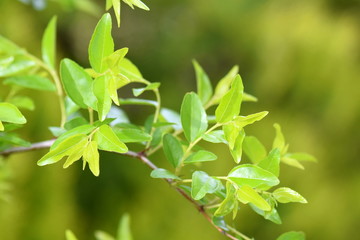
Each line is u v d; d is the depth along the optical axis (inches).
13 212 77.1
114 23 109.3
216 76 106.8
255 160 30.2
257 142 30.1
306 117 95.0
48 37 33.2
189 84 106.6
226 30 107.0
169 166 93.1
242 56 104.3
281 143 30.5
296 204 91.9
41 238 79.6
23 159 78.6
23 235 78.2
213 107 91.7
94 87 26.4
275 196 27.9
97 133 26.8
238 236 28.7
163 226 92.5
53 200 81.7
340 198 90.8
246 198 27.1
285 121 94.7
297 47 97.6
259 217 91.0
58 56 100.9
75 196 88.2
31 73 33.4
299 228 90.8
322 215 90.4
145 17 111.8
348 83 94.0
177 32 110.3
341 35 96.3
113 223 91.0
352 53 95.6
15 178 77.5
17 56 32.9
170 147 29.1
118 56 26.2
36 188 80.1
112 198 92.6
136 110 100.7
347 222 89.5
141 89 29.7
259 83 99.0
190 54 107.9
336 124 93.7
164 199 94.0
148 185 94.6
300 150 92.3
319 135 94.0
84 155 26.7
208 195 30.9
